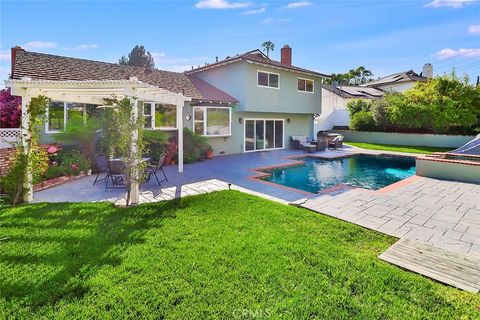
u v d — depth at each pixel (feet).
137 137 25.09
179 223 20.21
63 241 17.07
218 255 15.38
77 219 20.92
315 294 12.22
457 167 36.99
